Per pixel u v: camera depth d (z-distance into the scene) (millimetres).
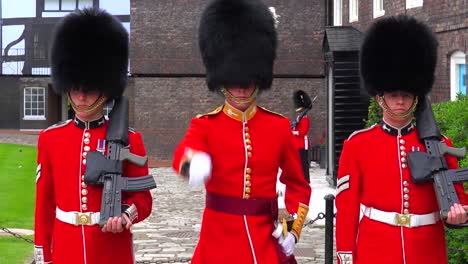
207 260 5207
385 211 5184
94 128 5273
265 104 24094
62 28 5383
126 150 5082
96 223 5125
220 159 5176
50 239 5387
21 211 13383
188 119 24453
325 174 20188
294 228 5305
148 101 24453
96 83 5234
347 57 17062
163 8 24312
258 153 5203
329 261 7270
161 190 17266
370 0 18094
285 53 24078
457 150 5125
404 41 5387
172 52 24344
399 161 5199
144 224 12570
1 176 19047
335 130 17109
